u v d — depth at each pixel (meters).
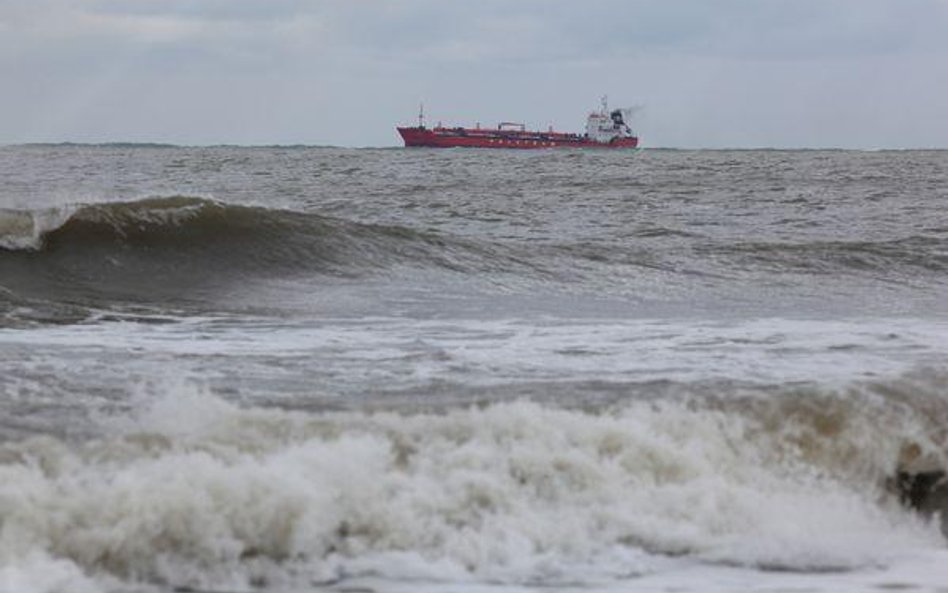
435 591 10.22
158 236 30.91
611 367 18.44
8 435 13.01
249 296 27.36
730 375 17.66
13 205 30.94
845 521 12.87
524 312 25.95
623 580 10.66
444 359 19.05
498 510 11.83
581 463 12.70
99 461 11.45
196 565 10.43
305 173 106.44
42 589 9.59
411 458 12.37
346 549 11.00
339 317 24.42
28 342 19.69
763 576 10.90
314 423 13.15
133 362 18.09
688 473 13.14
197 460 11.36
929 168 143.00
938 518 13.44
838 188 87.00
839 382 16.34
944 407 15.45
